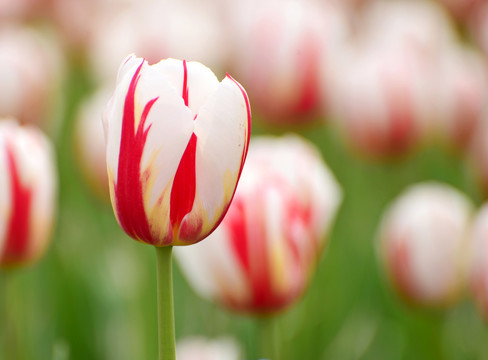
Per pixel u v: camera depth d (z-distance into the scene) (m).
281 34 1.22
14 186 0.98
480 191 1.22
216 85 0.86
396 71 1.24
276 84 1.23
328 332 1.18
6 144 0.98
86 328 1.15
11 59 1.27
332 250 1.20
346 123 1.26
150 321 1.12
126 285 1.19
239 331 1.14
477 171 1.21
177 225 0.86
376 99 1.24
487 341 1.11
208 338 1.17
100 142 1.23
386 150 1.25
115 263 1.24
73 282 1.16
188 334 1.17
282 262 0.97
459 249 1.09
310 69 1.23
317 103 1.24
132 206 0.85
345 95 1.25
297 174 0.98
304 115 1.24
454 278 1.09
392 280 1.11
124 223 0.86
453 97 1.30
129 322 1.17
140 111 0.85
